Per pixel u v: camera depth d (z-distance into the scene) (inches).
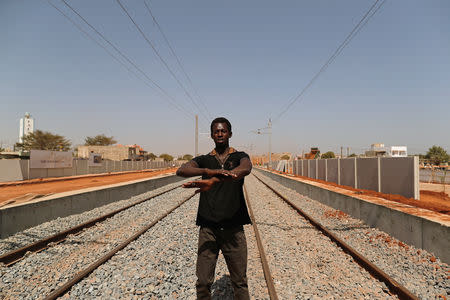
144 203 515.5
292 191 770.2
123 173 1642.5
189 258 210.7
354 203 378.9
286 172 1737.2
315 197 575.8
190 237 272.2
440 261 209.5
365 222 342.0
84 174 1334.9
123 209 429.4
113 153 2659.9
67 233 280.2
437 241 214.7
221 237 88.8
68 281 162.2
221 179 77.0
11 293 160.9
